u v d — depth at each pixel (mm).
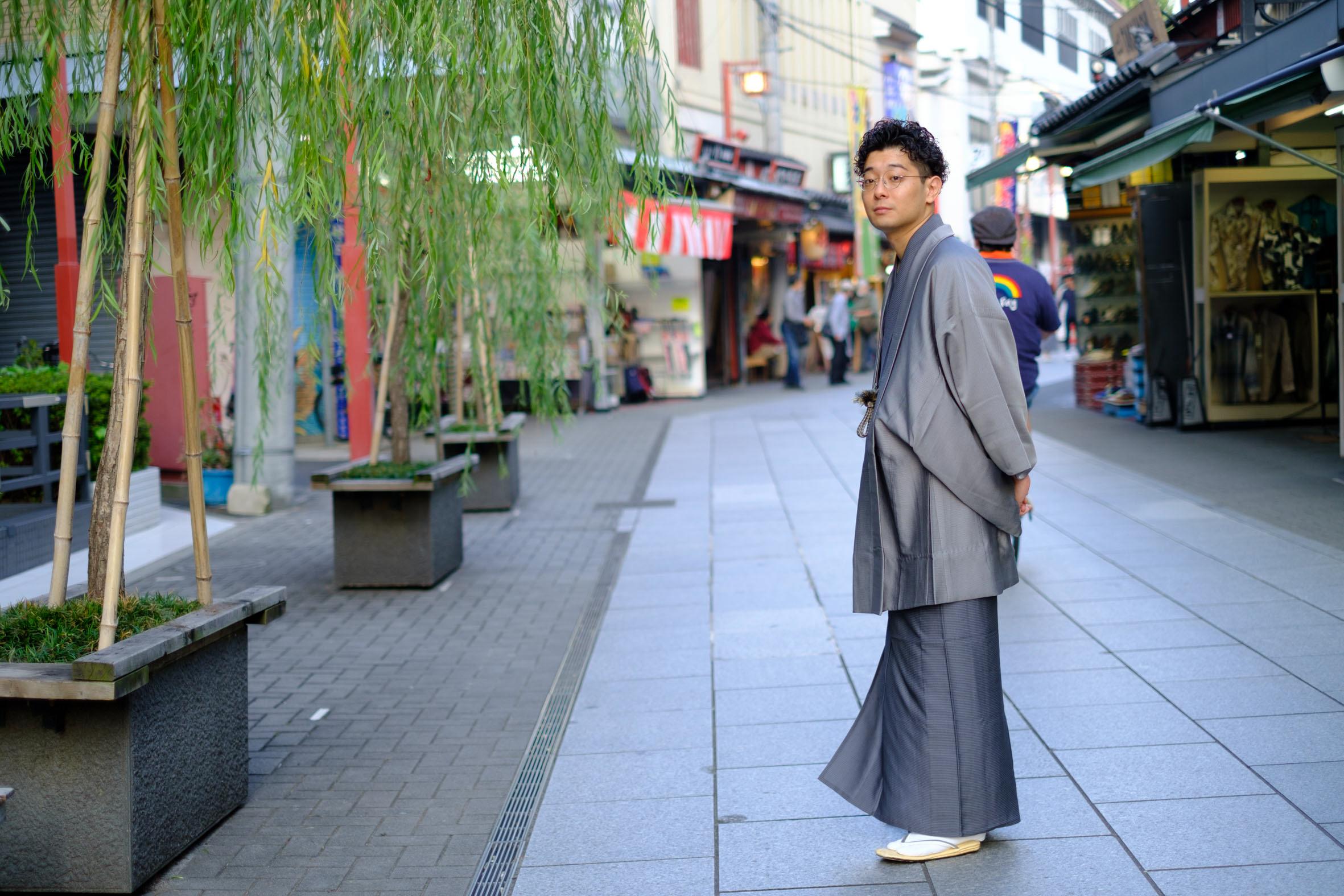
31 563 7488
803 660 5293
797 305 22500
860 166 3195
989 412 3000
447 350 7539
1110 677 4660
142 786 3316
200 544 3822
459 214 4574
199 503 3809
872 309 27672
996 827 3172
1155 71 10227
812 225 25312
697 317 21422
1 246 11094
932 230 3148
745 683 5020
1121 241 14836
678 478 11570
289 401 10367
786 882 3197
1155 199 12234
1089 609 5660
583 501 10602
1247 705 4246
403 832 3732
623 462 13102
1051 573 6418
